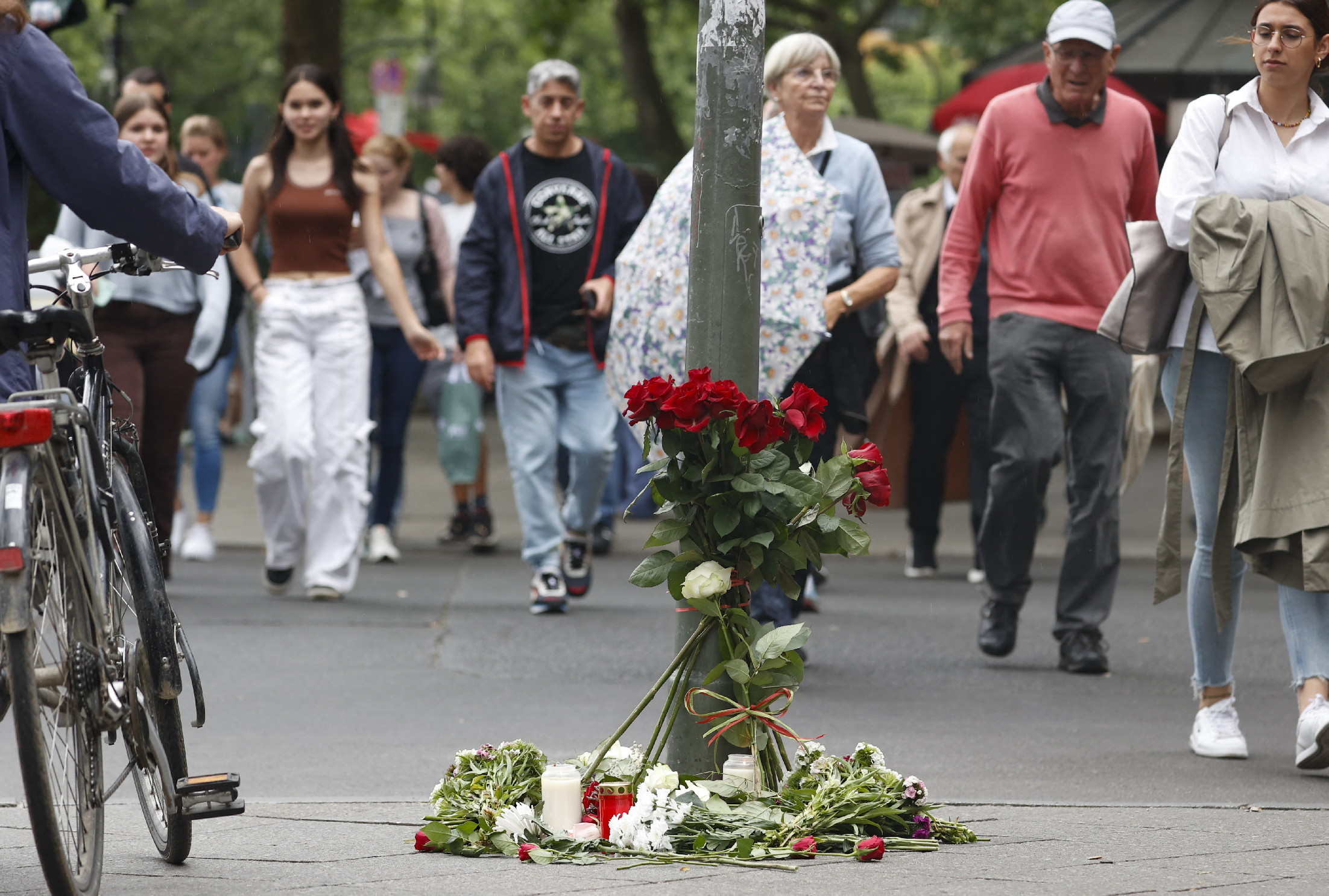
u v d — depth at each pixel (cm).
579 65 6325
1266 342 845
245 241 1471
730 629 698
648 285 1095
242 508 2191
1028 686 1146
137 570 618
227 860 661
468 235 1400
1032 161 1141
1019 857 664
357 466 1491
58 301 664
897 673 1195
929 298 1563
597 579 1675
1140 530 2111
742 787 699
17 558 529
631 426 695
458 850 670
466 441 1867
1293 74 889
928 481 1697
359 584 1609
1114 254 1145
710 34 712
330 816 741
